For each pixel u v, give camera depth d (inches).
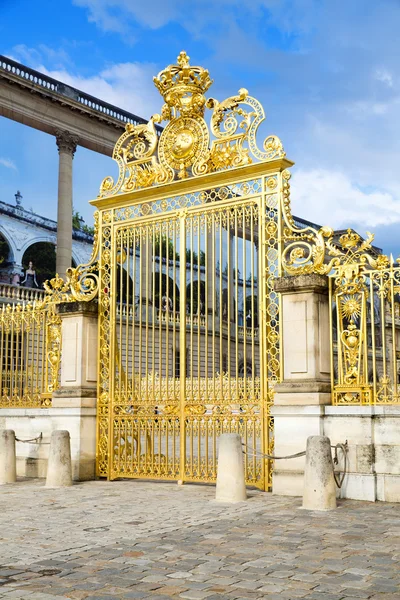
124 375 601.3
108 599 232.5
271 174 529.3
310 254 502.0
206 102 569.3
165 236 584.7
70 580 256.8
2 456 584.1
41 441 622.2
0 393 676.1
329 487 415.5
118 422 591.2
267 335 511.8
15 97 1648.6
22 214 2464.3
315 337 485.1
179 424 557.0
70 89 1771.7
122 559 287.9
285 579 252.8
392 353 460.4
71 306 613.3
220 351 526.6
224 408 522.9
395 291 465.4
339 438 461.4
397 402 455.2
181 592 239.5
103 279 621.9
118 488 534.3
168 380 565.9
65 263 1648.6
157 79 592.4
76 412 595.2
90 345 612.7
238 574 261.1
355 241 494.0
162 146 593.6
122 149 625.0
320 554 290.4
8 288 1167.6
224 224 554.6
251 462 514.6
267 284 519.2
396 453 441.4
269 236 524.4
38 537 336.8
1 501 465.7
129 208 613.9
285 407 480.7
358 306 483.5
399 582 246.7
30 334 727.1
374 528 347.3
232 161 550.6
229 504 439.2
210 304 697.6
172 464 552.7
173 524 367.6
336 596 231.0
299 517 383.9
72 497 482.9
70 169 1740.9
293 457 454.3
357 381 473.1
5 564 282.8
